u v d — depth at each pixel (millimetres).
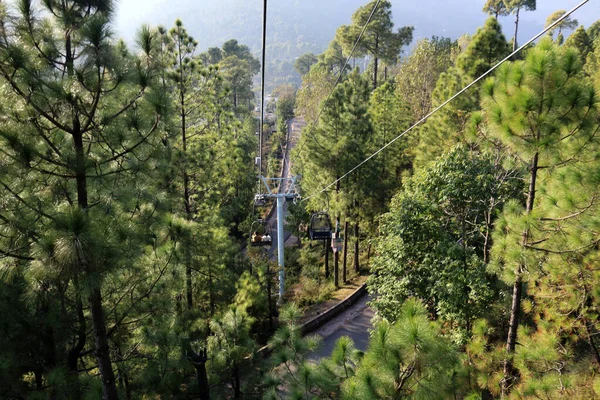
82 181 6105
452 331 10078
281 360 6293
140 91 6141
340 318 16609
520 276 6824
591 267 6789
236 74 56406
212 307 13312
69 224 4879
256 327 15875
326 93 41812
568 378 6410
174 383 8453
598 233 6043
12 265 5902
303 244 30016
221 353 8672
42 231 5793
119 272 6312
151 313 8203
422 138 19078
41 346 7621
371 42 36812
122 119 6117
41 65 5410
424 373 4348
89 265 5121
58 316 7371
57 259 4785
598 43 29750
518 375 7359
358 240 22328
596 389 5699
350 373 5418
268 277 15742
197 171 14688
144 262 8188
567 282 7023
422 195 11844
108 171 6605
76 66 5422
